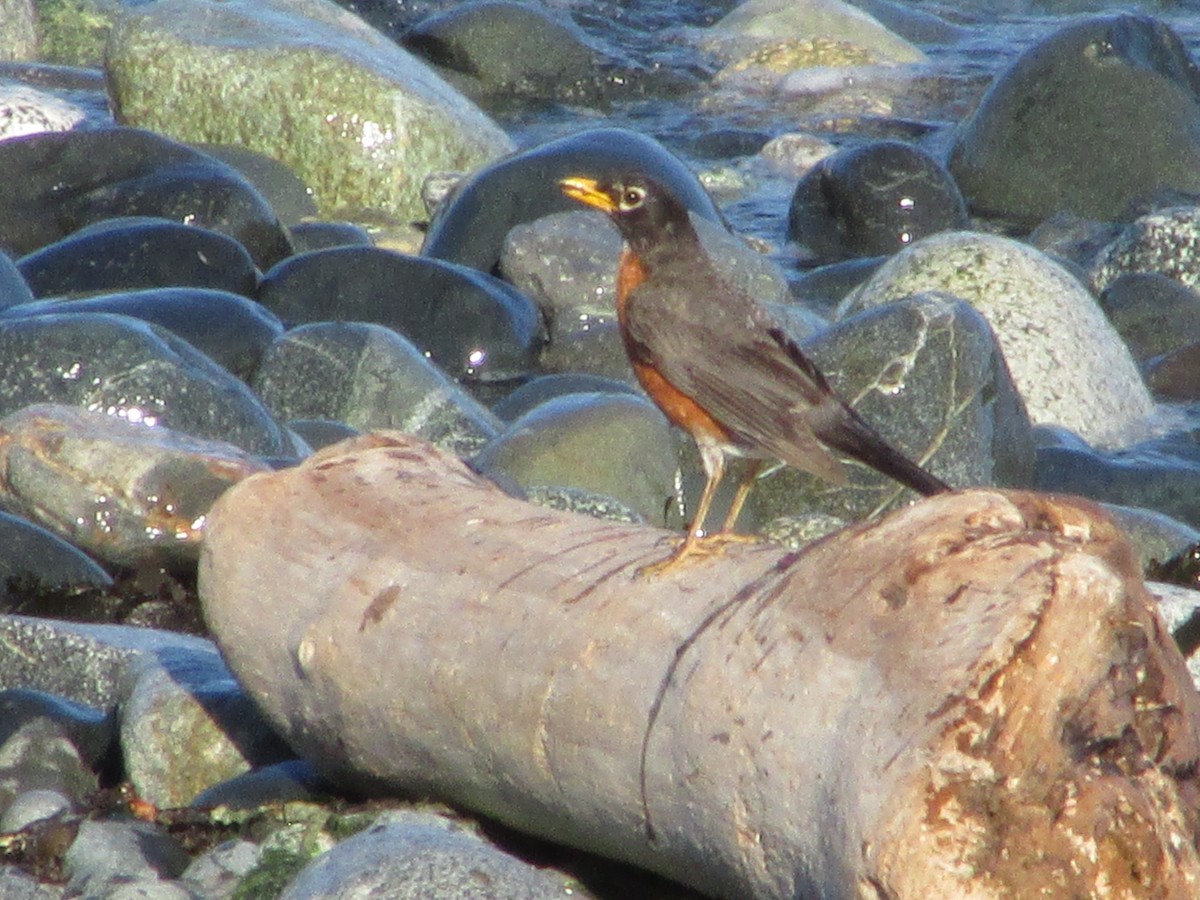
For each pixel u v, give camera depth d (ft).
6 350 46.47
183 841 27.12
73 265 58.65
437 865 21.58
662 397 31.17
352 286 59.16
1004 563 20.34
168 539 41.01
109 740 31.22
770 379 30.01
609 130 69.67
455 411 50.47
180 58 79.66
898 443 47.80
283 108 78.69
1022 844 19.34
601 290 60.95
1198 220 70.28
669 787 22.34
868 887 19.48
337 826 26.12
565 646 23.81
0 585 38.37
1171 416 58.95
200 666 31.89
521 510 26.66
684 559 23.91
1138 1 123.13
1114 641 20.06
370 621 25.88
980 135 82.94
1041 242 77.10
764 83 103.81
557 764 23.73
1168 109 81.10
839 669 20.72
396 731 25.62
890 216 75.87
